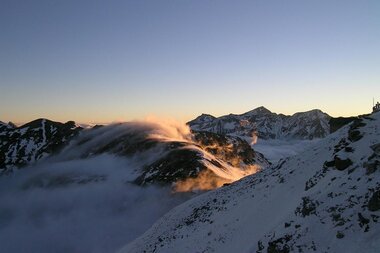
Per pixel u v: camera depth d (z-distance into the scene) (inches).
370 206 724.7
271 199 1284.4
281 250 807.7
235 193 1793.8
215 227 1405.0
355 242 682.2
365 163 893.2
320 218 816.3
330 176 999.6
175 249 1481.3
